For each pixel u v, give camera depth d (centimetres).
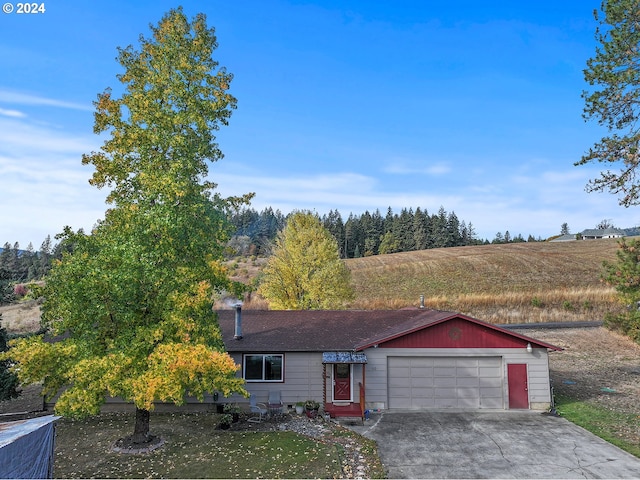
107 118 1555
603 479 1248
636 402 2019
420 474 1291
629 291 2619
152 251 1396
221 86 1759
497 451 1473
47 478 1044
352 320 2427
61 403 1224
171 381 1217
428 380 2044
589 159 1802
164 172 1491
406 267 7250
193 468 1310
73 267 1335
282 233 3366
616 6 1677
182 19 1691
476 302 4775
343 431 1698
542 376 2009
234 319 2462
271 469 1306
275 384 2030
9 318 4653
